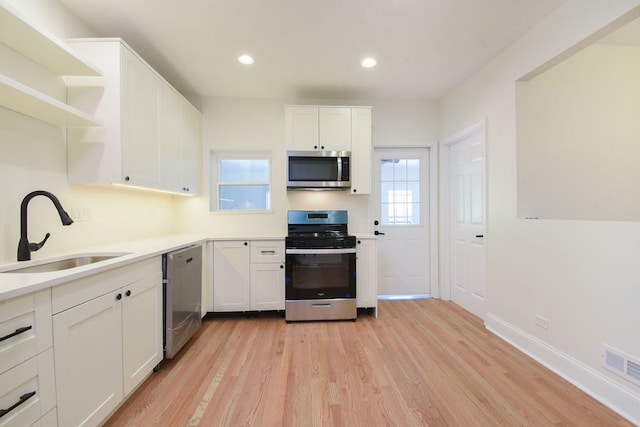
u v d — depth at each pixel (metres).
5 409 0.90
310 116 2.99
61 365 1.10
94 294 1.27
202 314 2.59
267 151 3.30
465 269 3.06
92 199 1.97
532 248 2.06
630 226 1.45
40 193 1.43
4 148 1.41
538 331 2.00
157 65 2.52
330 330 2.52
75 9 1.79
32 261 1.42
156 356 1.80
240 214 3.25
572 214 2.25
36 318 1.00
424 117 3.42
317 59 2.44
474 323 2.66
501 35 2.12
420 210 3.51
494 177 2.46
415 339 2.33
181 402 1.55
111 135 1.76
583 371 1.67
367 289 2.85
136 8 1.79
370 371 1.86
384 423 1.40
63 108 1.42
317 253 2.71
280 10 1.82
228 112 3.22
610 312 1.54
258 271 2.78
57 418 1.08
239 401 1.56
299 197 3.29
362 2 1.76
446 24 1.99
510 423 1.40
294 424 1.40
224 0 1.73
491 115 2.49
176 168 2.55
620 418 1.43
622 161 2.27
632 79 2.28
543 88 2.22
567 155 2.24
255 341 2.30
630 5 1.45
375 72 2.68
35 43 1.39
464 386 1.70
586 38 1.67
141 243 2.18
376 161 3.46
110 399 1.37
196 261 2.34
